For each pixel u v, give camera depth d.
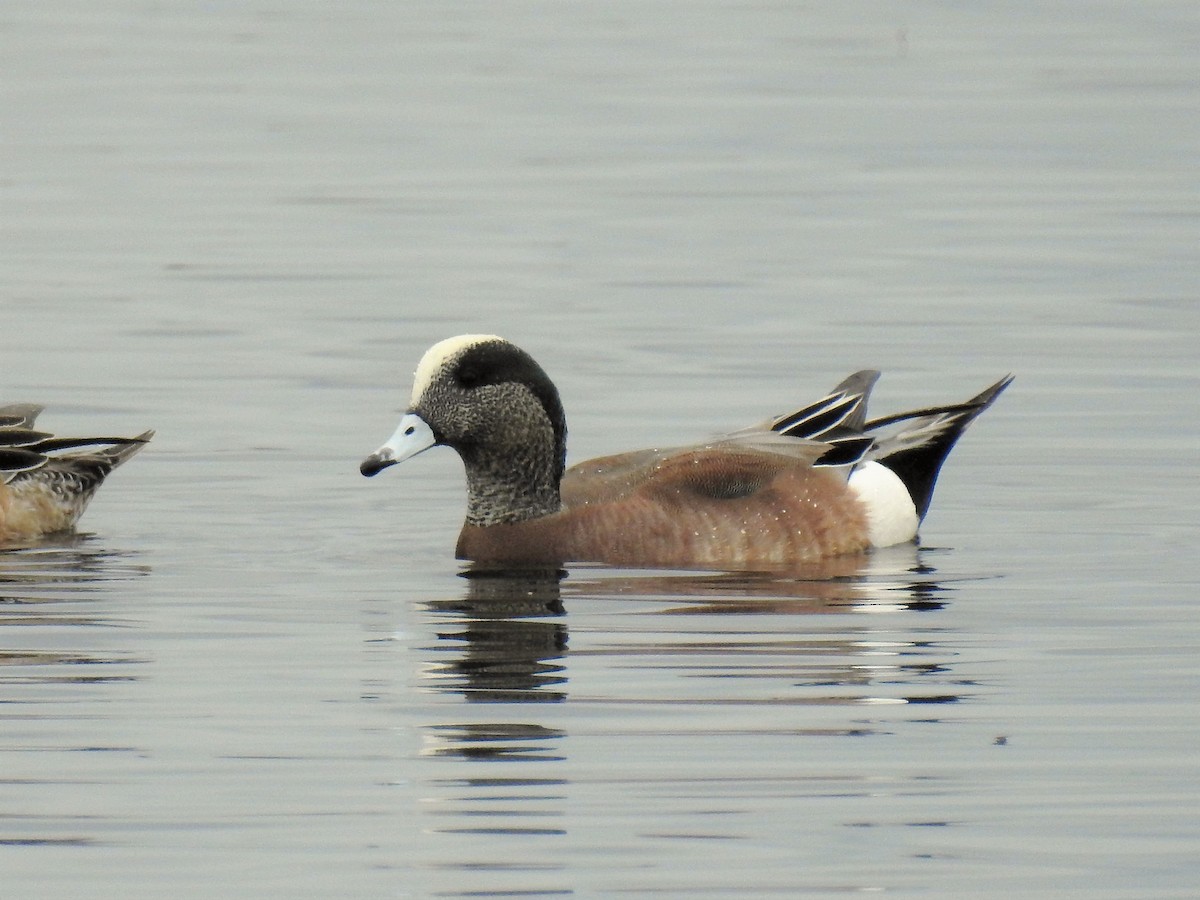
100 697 11.41
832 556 14.84
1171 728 10.82
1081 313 22.77
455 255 26.23
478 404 14.71
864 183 30.31
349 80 39.19
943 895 8.94
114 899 8.90
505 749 10.55
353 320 22.97
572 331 22.31
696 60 40.94
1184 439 18.08
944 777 10.16
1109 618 12.94
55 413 19.25
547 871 9.12
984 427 18.55
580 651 12.23
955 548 15.02
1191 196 29.05
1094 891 8.97
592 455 17.77
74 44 42.62
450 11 47.53
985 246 26.22
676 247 26.52
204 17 46.34
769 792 9.98
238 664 12.04
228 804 9.88
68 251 26.56
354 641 12.49
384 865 9.19
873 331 22.14
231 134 34.41
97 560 14.70
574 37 43.75
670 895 8.91
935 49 41.59
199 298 24.05
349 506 16.38
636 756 10.44
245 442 18.28
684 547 14.61
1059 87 37.50
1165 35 42.69
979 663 11.97
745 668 11.87
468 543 14.87
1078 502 16.30
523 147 33.31
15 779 10.19
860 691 11.44
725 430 18.48
